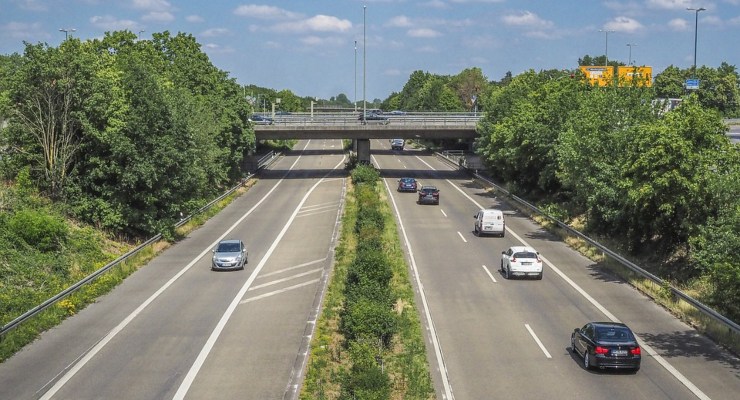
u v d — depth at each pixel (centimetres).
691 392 2172
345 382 2188
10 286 3222
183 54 8169
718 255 2945
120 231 4672
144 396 2188
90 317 3112
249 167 9194
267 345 2694
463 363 2473
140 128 4503
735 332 2641
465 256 4394
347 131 8850
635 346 2322
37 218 3838
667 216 3819
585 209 5541
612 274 3894
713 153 3631
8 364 2495
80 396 2184
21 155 4538
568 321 2991
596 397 2139
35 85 4441
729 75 10962
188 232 5375
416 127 8788
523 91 8181
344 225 5378
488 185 7975
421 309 3191
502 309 3184
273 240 5003
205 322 3020
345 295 3183
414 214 6128
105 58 5272
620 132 4525
